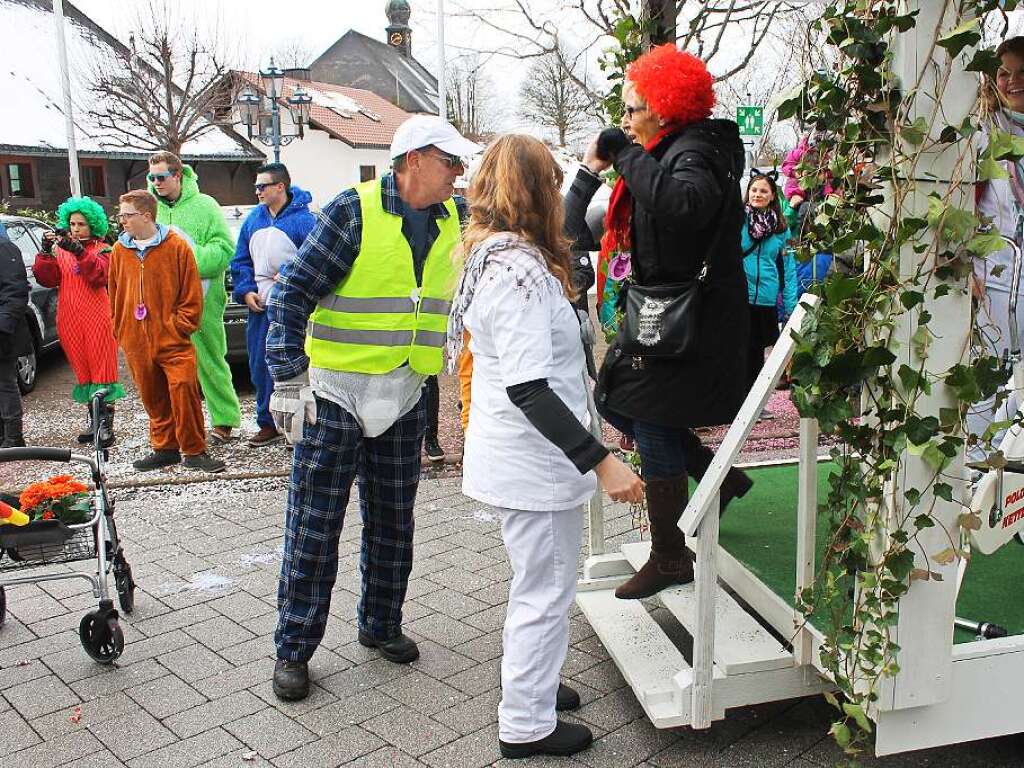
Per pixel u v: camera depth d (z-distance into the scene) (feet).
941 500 8.17
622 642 11.33
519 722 9.98
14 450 12.76
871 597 8.12
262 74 59.82
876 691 8.38
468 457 9.86
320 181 143.23
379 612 12.29
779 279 20.44
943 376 7.82
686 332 10.05
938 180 7.61
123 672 12.24
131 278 20.68
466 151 10.75
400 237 11.00
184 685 11.87
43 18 91.50
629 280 11.57
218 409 23.95
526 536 9.57
